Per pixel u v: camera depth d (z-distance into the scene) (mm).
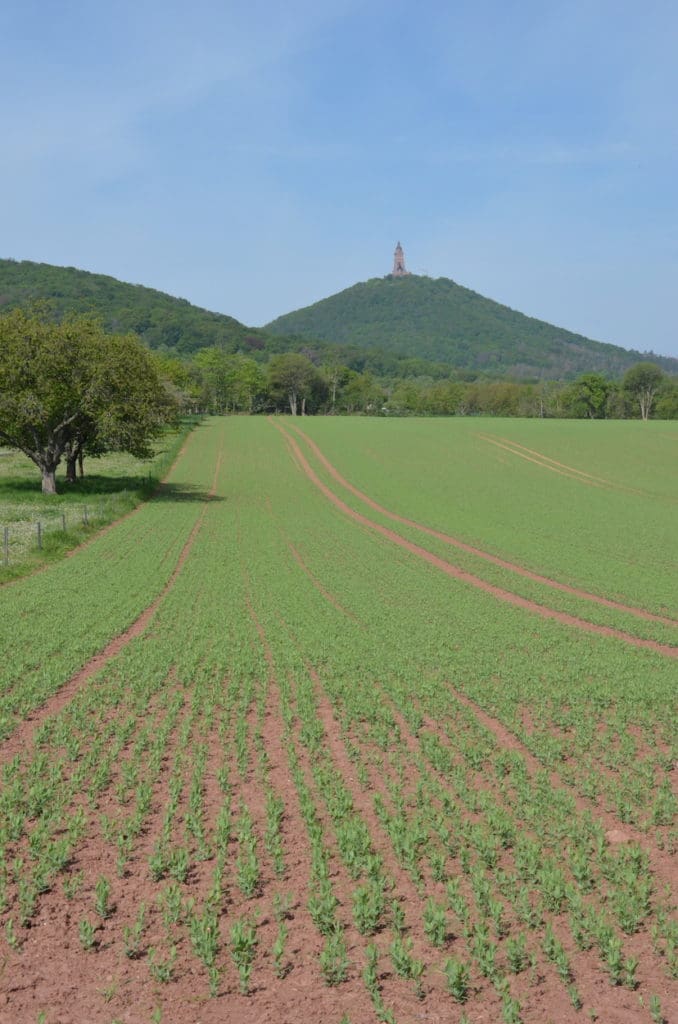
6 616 24375
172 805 11602
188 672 18797
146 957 8398
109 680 18328
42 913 9117
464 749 14273
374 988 7883
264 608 27469
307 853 10578
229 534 46312
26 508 50938
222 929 8859
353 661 20594
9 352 52906
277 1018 7559
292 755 13938
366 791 12633
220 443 108562
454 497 69188
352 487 74688
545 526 53938
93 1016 7535
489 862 10266
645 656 22844
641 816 11953
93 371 53812
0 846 10234
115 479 69438
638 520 57531
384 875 9945
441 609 28438
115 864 10219
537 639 24094
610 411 193375
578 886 9664
